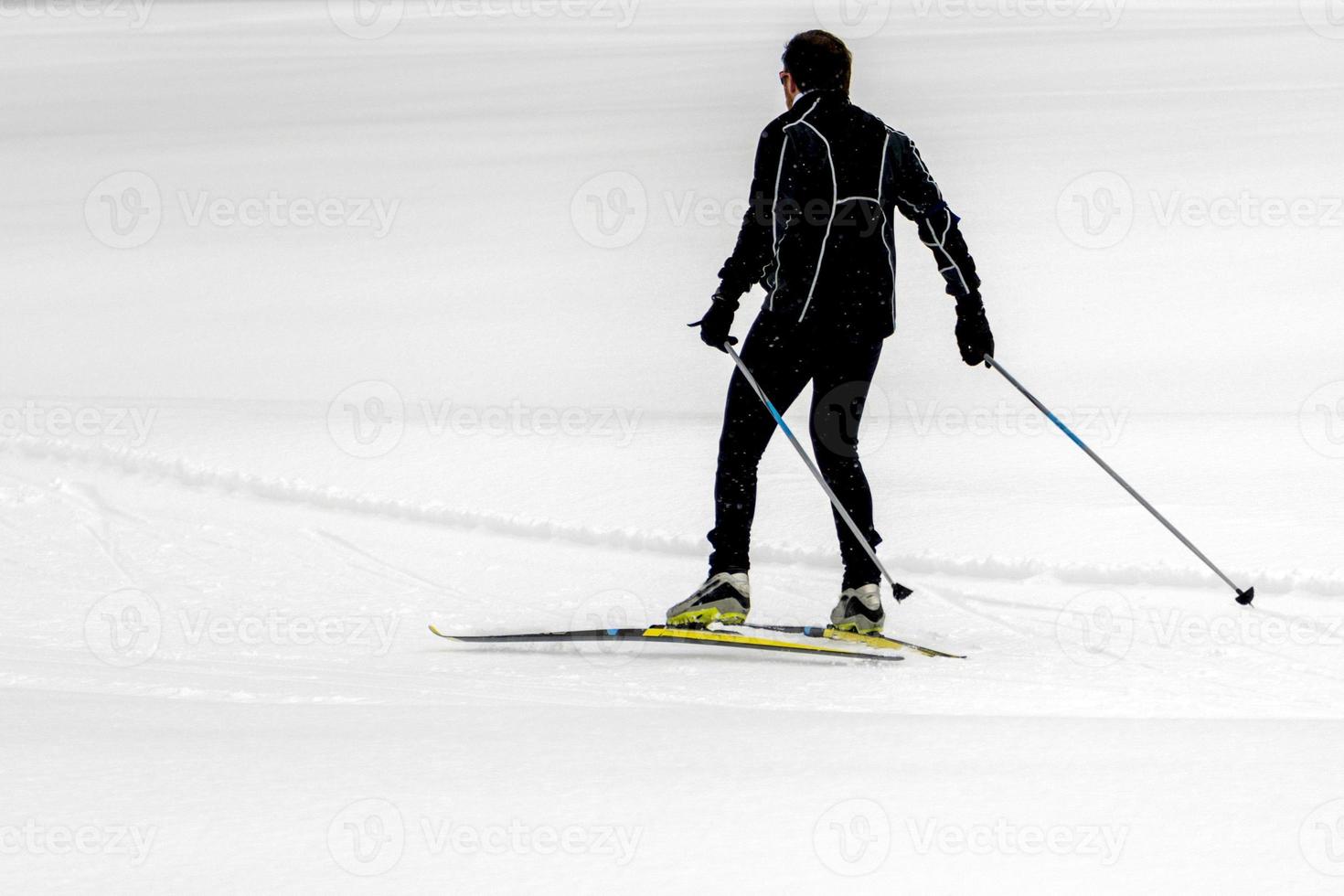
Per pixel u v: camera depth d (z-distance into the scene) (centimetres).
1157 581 1130
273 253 2797
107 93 5994
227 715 773
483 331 2111
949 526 1252
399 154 4062
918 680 929
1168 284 2270
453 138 4322
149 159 4112
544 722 749
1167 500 1302
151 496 1384
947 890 511
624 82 5762
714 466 1444
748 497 1002
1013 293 2258
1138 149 3594
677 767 654
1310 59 5719
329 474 1418
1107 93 4812
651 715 764
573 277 2489
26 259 2794
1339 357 1828
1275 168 3231
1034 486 1357
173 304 2348
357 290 2444
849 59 1010
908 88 5112
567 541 1272
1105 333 2002
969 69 5753
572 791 616
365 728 737
